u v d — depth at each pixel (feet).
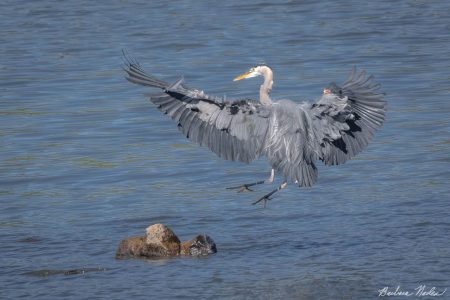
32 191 62.08
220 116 38.29
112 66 101.09
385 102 39.55
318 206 56.39
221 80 92.63
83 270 45.93
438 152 67.46
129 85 92.99
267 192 60.23
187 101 37.88
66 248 50.03
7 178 64.95
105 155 70.38
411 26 117.08
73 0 141.28
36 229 53.72
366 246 48.08
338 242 49.03
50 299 41.98
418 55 101.71
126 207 57.82
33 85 93.97
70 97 88.94
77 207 58.13
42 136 75.97
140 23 122.93
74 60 104.32
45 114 82.94
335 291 41.47
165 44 110.22
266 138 39.04
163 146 72.74
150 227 48.60
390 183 60.64
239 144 38.63
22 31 119.55
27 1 140.26
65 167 67.31
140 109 84.12
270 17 125.18
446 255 45.93
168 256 47.65
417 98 84.33
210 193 60.44
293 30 116.47
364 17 123.44
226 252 48.08
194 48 108.17
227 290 42.11
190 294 41.81
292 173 38.93
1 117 82.28
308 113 39.60
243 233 51.57
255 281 43.21
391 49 104.99
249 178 63.93
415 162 65.36
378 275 43.47
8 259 48.37
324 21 121.80
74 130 77.61
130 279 44.32
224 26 119.96
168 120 80.33
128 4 137.39
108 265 46.68
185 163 67.87
